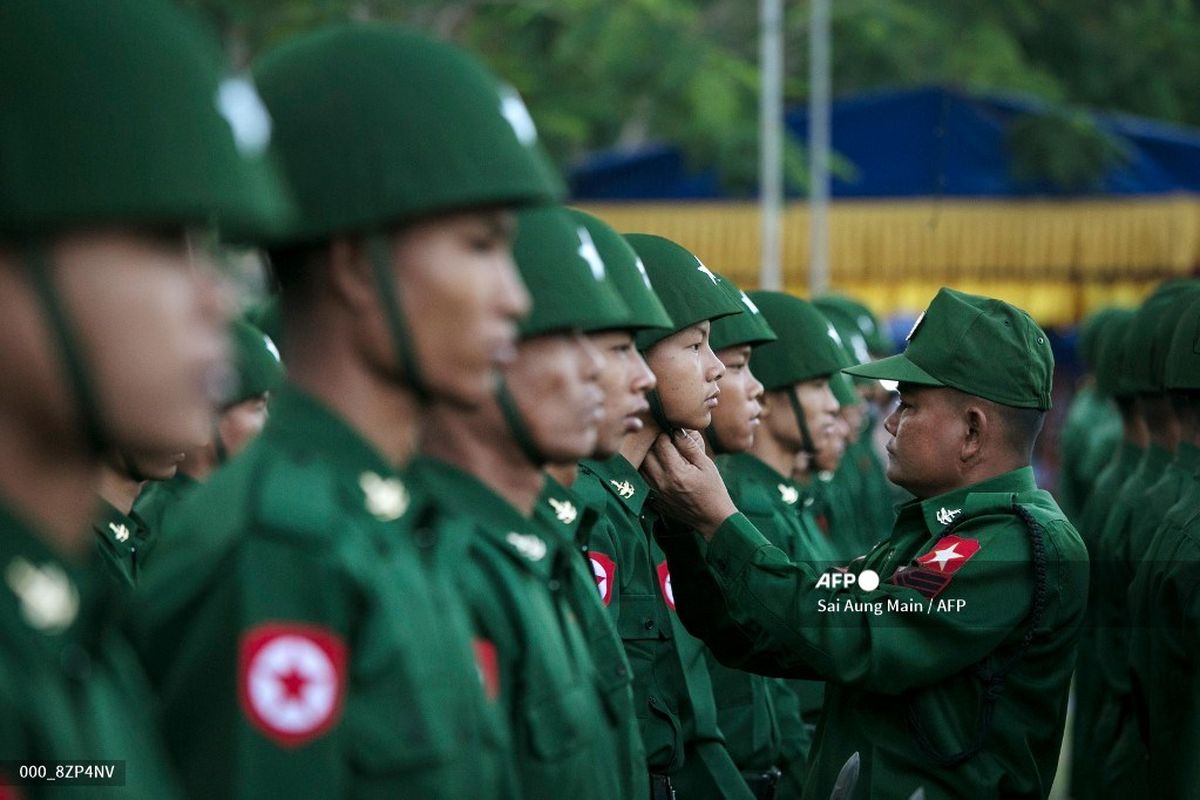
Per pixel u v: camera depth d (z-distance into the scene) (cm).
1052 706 615
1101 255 2702
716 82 2523
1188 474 909
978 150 2742
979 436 632
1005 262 2720
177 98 271
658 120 2612
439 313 333
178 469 653
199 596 313
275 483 324
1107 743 997
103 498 574
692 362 608
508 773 375
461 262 334
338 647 316
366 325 336
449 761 330
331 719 311
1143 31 3553
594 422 443
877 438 1875
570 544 476
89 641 282
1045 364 641
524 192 334
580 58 2514
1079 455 1686
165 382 274
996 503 620
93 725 277
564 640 438
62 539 280
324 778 309
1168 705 823
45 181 260
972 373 630
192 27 283
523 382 429
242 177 278
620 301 450
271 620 310
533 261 430
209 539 318
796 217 2678
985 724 601
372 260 332
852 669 597
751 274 2644
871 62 3175
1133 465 1093
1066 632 612
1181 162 2733
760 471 857
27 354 265
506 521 421
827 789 630
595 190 2681
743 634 633
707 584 632
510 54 2447
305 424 339
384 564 330
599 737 429
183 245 280
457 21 2288
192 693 310
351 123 330
